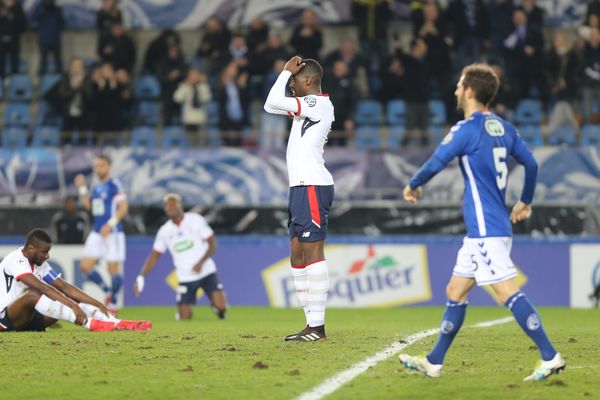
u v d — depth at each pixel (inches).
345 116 2913.4
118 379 918.4
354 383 888.9
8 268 1422.2
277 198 2731.3
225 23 3284.9
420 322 1829.5
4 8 3265.3
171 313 2240.4
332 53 3043.8
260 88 3078.2
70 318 1403.8
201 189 2731.3
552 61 3112.7
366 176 2721.5
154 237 2546.8
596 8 3198.8
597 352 1123.9
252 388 864.9
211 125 3075.8
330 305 2474.2
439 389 858.1
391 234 2650.1
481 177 888.3
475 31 3166.8
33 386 882.8
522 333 1381.6
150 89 3169.3
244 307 2482.8
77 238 2566.4
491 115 909.8
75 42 3469.5
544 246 2495.1
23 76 3265.3
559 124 3061.0
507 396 826.2
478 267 879.1
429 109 2999.5
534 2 3181.6
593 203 2598.4
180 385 882.8
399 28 3432.6
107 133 2967.5
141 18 3506.4
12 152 2728.8
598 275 2468.0
